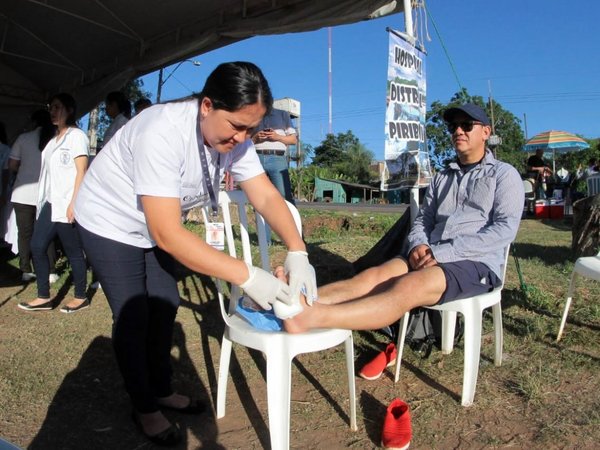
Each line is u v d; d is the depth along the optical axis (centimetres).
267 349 220
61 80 805
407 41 397
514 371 310
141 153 191
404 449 231
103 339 370
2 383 295
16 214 513
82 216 226
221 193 270
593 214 581
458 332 357
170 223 190
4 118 833
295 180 4150
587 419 252
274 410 216
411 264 300
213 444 241
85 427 254
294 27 475
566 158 3794
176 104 204
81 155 412
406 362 330
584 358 323
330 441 243
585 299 439
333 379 309
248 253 283
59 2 575
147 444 240
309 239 686
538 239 814
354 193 4809
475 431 248
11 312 430
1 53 738
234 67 181
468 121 308
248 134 197
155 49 636
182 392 292
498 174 303
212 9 548
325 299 282
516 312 411
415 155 409
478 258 284
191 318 414
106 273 226
